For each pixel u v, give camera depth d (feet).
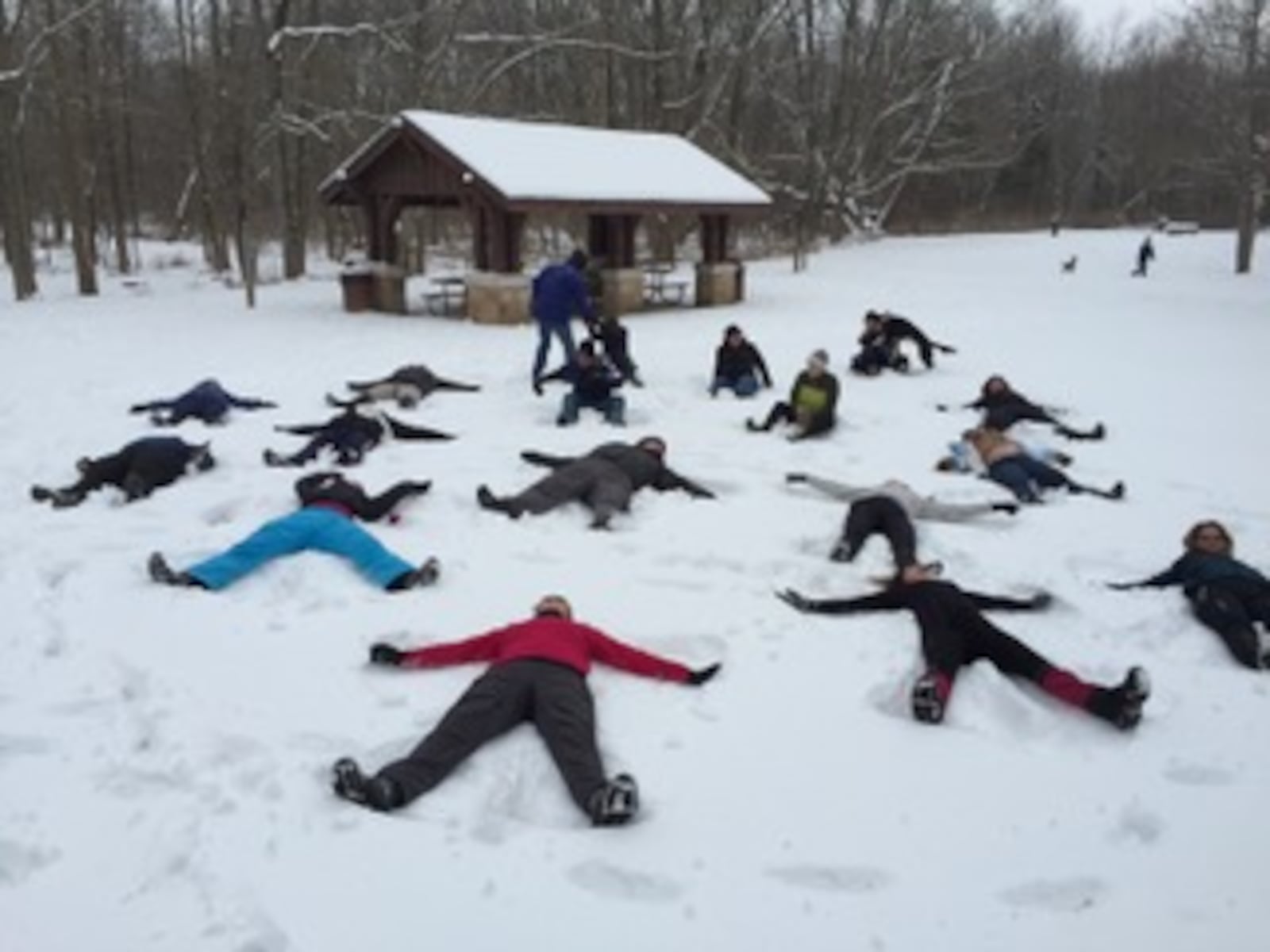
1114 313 72.95
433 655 16.57
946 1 166.91
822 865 12.34
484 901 11.57
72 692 15.89
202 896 11.53
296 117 78.13
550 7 123.75
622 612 19.07
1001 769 14.40
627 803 12.73
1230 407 39.60
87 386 39.47
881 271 110.73
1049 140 228.22
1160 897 11.91
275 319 61.16
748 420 33.73
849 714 15.78
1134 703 15.07
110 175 106.52
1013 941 11.19
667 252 111.04
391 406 36.65
